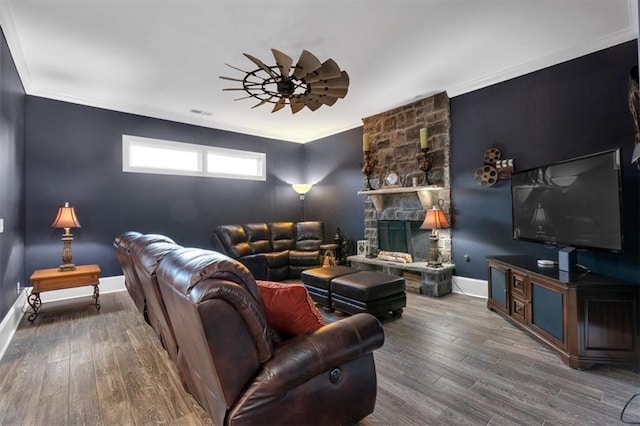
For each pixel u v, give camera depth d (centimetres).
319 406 146
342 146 601
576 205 270
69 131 430
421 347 265
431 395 198
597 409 183
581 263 312
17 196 351
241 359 127
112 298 420
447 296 413
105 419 178
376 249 533
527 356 248
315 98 300
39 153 409
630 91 241
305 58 238
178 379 219
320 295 360
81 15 251
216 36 285
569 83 327
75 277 357
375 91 426
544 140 346
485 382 212
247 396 127
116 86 396
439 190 439
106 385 212
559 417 176
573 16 262
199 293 118
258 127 598
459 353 254
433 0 240
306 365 138
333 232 625
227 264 127
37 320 337
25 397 198
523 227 335
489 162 392
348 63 341
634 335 223
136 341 283
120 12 249
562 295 239
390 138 502
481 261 408
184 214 529
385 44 303
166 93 420
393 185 483
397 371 227
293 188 662
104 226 455
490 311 354
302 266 538
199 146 547
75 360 247
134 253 222
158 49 306
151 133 497
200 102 456
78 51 308
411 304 380
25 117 396
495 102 388
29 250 401
